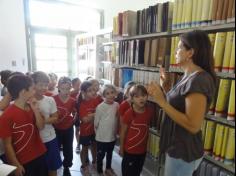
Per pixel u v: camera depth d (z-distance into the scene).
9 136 1.34
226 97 1.41
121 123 1.97
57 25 4.71
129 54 2.38
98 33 3.48
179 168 1.11
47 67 4.74
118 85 2.68
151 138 2.13
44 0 4.37
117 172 2.29
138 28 2.25
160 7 1.91
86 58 4.03
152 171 2.16
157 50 2.01
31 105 1.51
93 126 2.31
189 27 1.61
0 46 3.67
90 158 2.60
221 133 1.45
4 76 2.16
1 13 3.64
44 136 1.77
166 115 1.18
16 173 1.36
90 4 4.82
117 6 4.54
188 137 1.05
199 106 0.93
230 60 1.34
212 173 1.52
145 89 1.84
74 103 2.36
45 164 1.61
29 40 4.33
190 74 1.03
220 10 1.38
